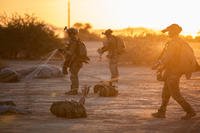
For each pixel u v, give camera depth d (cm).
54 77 2442
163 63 1288
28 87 1998
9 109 1355
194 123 1235
